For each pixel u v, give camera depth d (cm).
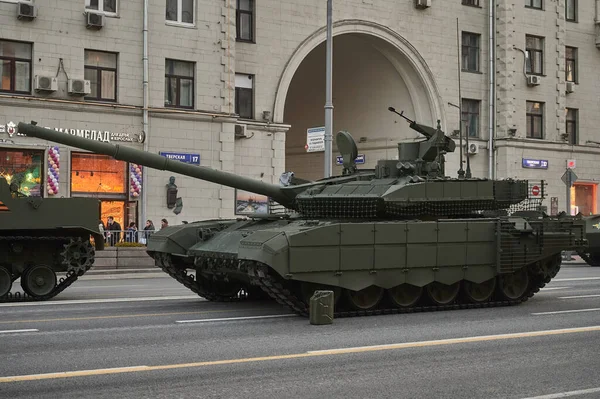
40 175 2894
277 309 1563
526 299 1700
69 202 1750
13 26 2847
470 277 1588
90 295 1866
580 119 4391
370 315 1478
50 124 2900
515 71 4088
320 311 1351
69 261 1769
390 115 4056
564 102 4266
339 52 4019
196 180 3188
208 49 3225
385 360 1029
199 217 3197
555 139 4228
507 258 1617
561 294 1892
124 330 1266
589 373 960
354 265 1449
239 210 3309
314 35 3553
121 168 3069
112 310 1540
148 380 900
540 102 4206
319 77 4231
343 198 1561
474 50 4069
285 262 1383
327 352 1078
